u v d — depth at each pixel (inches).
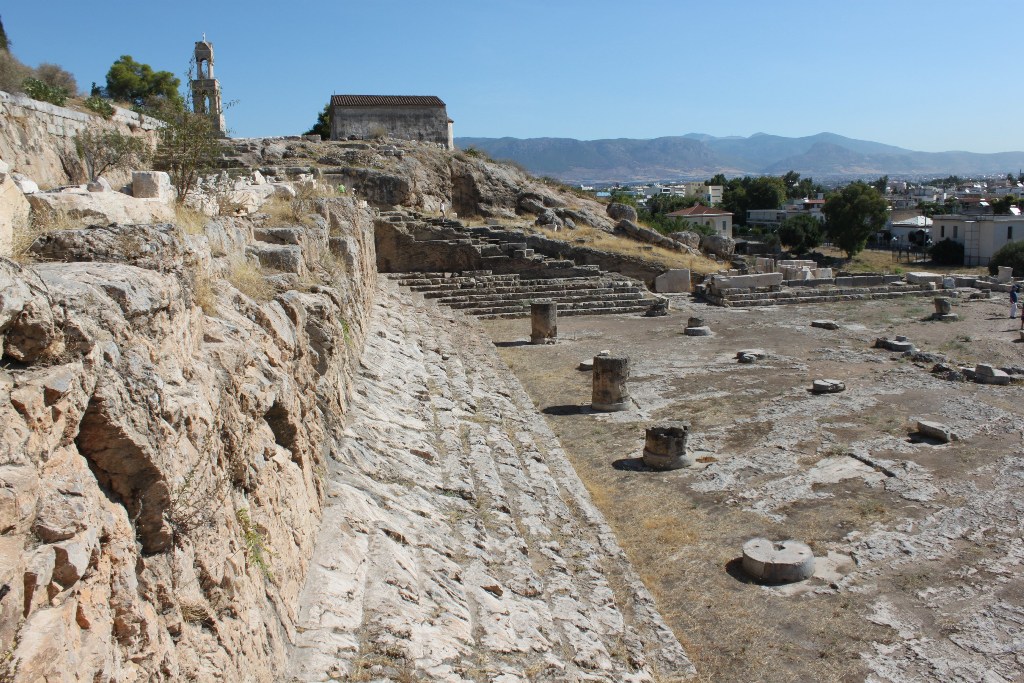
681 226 3550.7
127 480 225.1
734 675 481.7
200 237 377.7
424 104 2795.3
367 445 563.8
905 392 1096.8
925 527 670.5
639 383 1193.4
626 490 774.5
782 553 606.5
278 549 327.6
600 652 444.5
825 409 1023.0
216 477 277.7
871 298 1994.3
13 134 904.9
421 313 1467.8
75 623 183.2
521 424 904.3
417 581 410.6
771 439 910.4
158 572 228.7
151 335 260.2
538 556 552.4
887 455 842.2
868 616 543.5
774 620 542.3
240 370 329.7
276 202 810.8
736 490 764.6
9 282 183.3
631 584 570.9
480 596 438.0
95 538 194.7
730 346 1457.9
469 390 946.1
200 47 2178.9
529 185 2561.5
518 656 394.9
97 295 229.0
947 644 509.4
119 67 2536.9
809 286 2079.2
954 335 1534.2
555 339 1491.1
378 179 2133.4
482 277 1925.4
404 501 509.0
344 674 304.7
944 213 5383.9
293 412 390.9
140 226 302.8
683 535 669.9
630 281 1995.6
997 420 951.6
